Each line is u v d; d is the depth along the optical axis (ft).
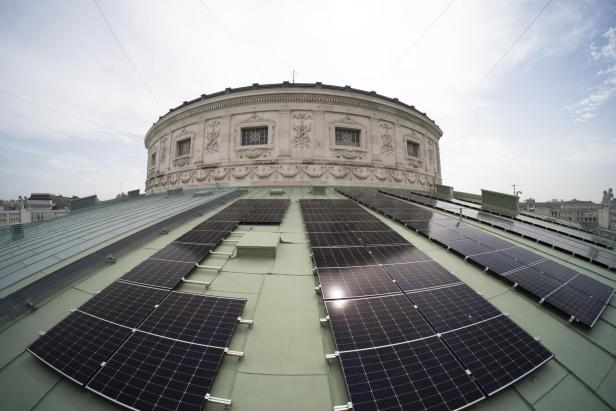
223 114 90.89
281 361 19.40
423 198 77.71
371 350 18.98
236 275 29.71
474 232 44.96
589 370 20.98
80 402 17.15
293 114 86.28
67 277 28.99
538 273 32.30
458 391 16.93
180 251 34.04
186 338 19.84
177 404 15.64
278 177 84.02
